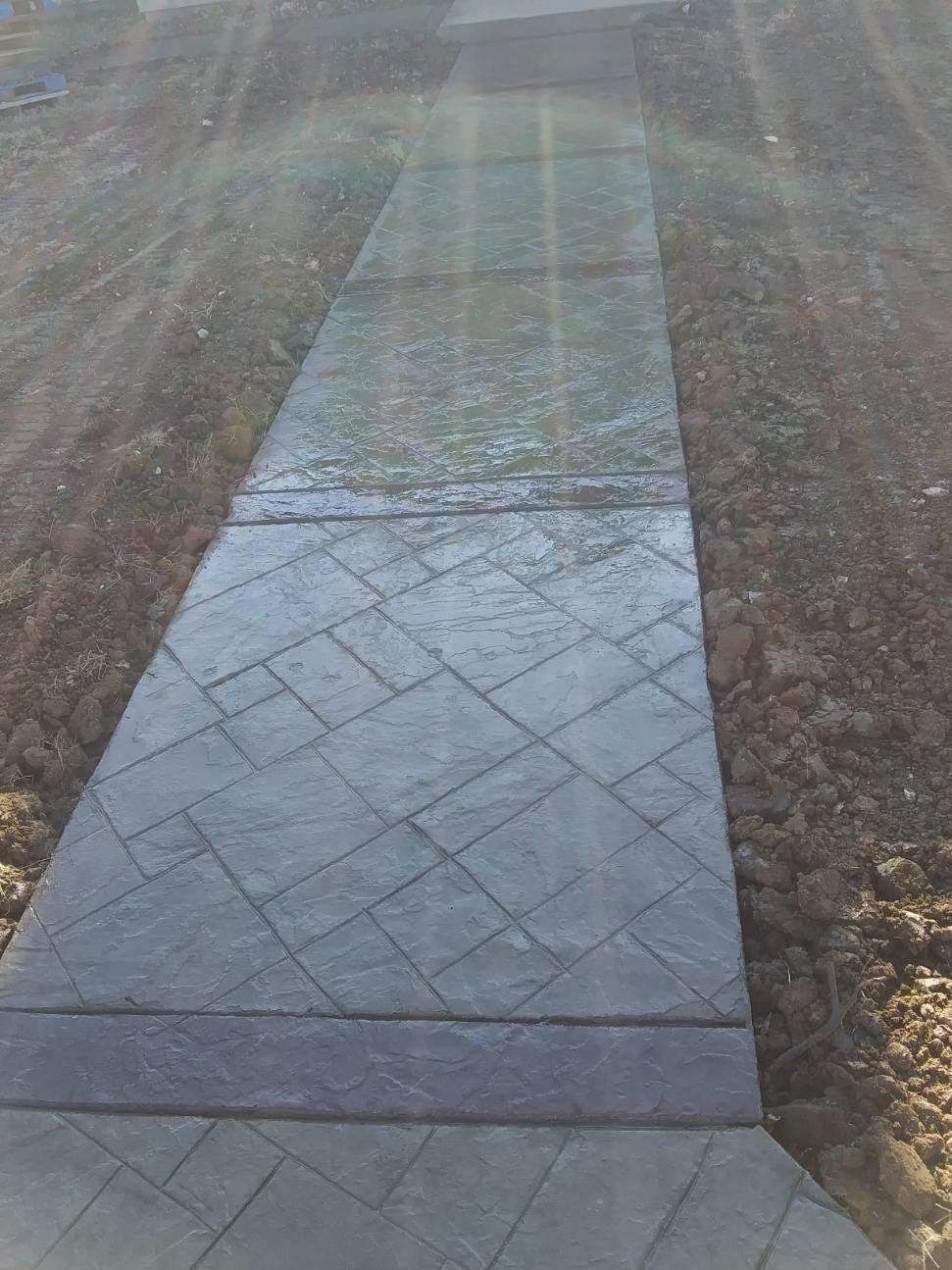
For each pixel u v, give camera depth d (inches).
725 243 298.2
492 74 465.7
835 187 326.0
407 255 323.3
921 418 224.7
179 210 379.6
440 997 133.4
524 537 208.1
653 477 220.1
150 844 157.4
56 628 200.8
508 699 173.6
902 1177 110.4
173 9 651.5
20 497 239.1
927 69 410.3
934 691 167.3
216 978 138.7
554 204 341.4
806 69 424.8
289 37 559.5
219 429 251.4
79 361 290.5
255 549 214.1
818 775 155.6
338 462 236.7
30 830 163.5
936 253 284.4
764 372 245.3
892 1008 128.2
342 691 178.9
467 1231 111.4
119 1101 127.2
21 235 378.3
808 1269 105.7
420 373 264.8
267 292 302.2
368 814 157.6
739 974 132.5
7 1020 137.0
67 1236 114.8
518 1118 121.2
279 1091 126.3
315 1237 112.3
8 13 581.0
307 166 388.5
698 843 148.3
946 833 146.7
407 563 205.5
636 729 166.4
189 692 182.5
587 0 544.1
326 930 142.7
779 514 204.1
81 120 490.9
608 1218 111.2
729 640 175.6
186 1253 112.2
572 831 151.7
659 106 401.7
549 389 251.9
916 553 191.5
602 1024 128.9
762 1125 118.9
